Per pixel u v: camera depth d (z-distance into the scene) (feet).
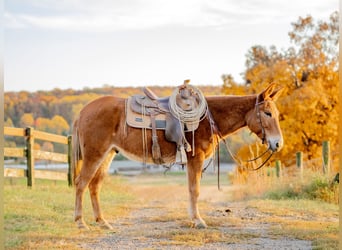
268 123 25.81
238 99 26.50
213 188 62.59
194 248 21.61
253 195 42.47
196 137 25.68
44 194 34.65
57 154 41.29
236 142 64.18
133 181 62.44
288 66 73.82
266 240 23.39
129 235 24.25
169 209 34.24
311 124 65.16
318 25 77.10
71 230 24.79
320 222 28.09
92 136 25.17
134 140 25.44
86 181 25.23
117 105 25.73
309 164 53.11
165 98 26.35
